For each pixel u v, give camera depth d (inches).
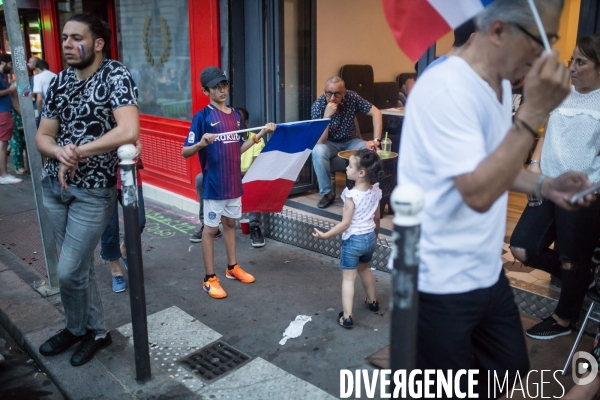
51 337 122.1
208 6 198.8
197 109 216.8
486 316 69.3
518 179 68.2
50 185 109.6
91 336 121.6
